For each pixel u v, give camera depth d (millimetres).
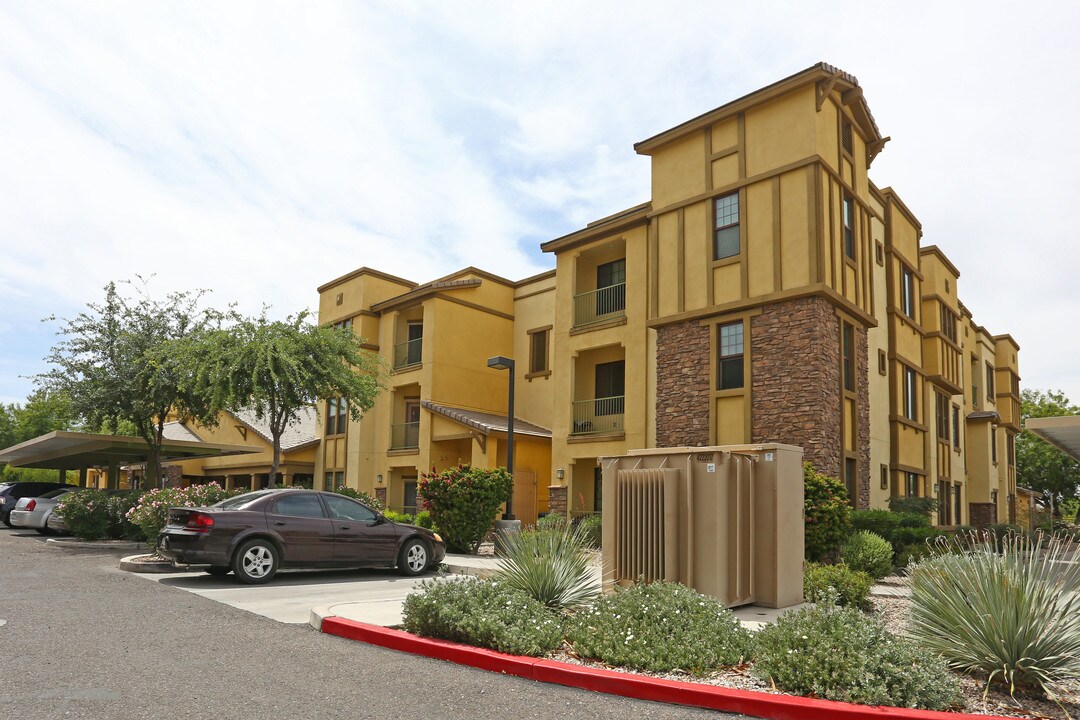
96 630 7785
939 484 25203
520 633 6871
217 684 5793
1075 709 5527
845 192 18719
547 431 25344
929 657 5832
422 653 7074
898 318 21703
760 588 9844
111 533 19922
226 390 18281
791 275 17094
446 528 17391
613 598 7895
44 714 4957
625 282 22203
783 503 9961
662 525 9570
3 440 48375
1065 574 6516
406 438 27281
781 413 16875
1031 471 47031
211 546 11453
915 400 23016
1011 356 37656
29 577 11961
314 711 5168
